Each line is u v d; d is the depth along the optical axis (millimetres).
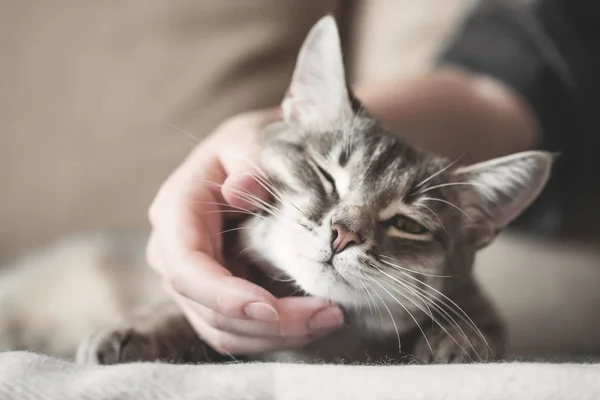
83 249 692
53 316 631
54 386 359
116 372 364
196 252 426
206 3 717
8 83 718
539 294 650
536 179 489
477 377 353
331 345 469
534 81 695
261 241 469
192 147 707
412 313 468
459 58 721
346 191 477
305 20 731
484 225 508
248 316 412
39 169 720
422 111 636
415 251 474
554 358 502
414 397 346
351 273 451
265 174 478
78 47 719
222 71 713
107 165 716
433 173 493
